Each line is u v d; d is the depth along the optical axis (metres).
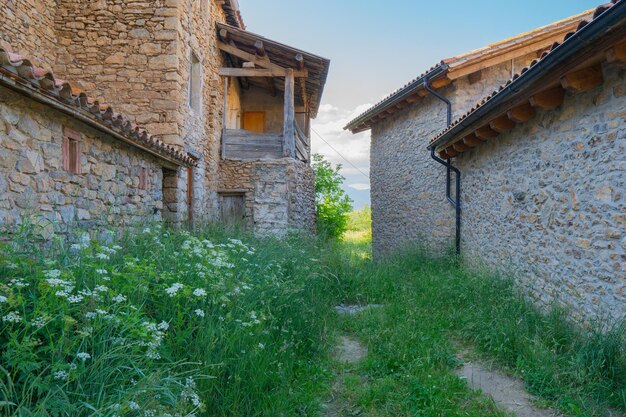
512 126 5.60
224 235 6.04
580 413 2.96
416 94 9.34
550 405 3.15
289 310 4.31
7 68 2.73
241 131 10.85
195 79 8.94
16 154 3.27
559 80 3.87
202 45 9.00
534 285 5.00
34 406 1.95
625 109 3.46
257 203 10.67
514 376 3.65
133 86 7.26
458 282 6.02
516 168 5.53
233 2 10.65
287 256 5.84
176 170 7.41
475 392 3.34
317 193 17.27
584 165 4.03
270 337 3.65
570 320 4.20
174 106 7.25
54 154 3.73
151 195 6.01
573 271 4.19
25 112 3.36
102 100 7.27
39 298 2.26
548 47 7.84
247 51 10.99
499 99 4.64
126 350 2.37
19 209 3.30
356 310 5.92
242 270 4.18
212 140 9.96
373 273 7.20
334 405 3.25
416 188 9.78
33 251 2.85
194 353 2.76
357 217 25.41
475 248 7.12
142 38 7.27
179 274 3.22
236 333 3.05
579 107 4.12
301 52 9.65
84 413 1.98
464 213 7.71
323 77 10.87
